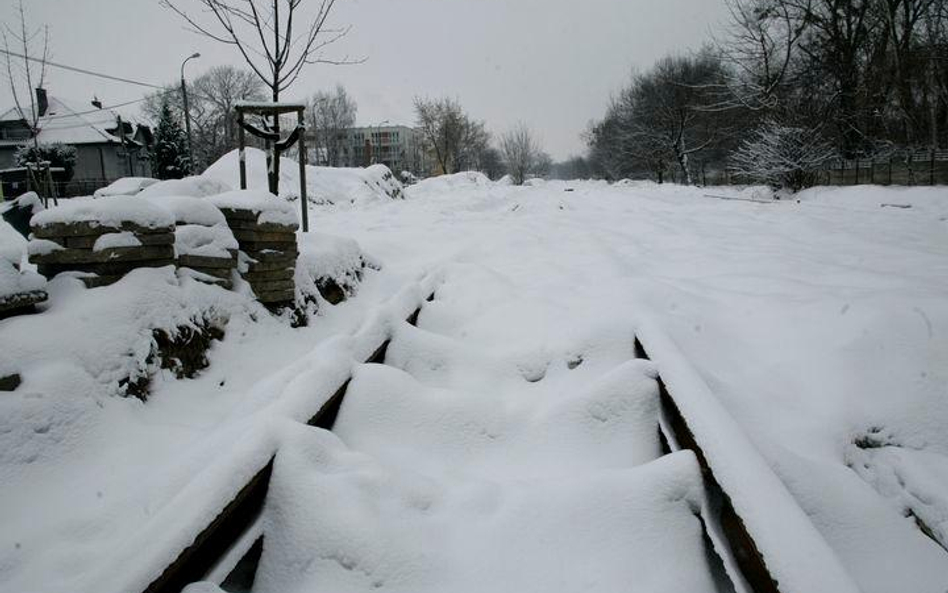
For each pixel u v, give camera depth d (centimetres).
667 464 217
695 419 224
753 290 473
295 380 255
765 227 982
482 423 278
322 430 237
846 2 2661
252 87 6134
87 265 304
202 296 347
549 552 198
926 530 228
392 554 186
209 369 328
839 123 2633
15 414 229
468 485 229
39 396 238
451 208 1421
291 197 1617
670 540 201
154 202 353
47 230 301
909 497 242
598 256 659
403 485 216
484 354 355
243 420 231
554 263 647
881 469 262
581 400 281
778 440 268
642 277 516
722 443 204
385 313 359
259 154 1792
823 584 144
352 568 183
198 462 213
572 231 941
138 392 281
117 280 309
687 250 725
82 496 216
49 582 173
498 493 225
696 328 373
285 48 745
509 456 269
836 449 271
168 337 309
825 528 222
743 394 300
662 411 273
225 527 186
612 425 273
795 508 171
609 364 338
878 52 2661
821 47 2750
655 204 1689
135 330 291
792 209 1427
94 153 4431
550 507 211
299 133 616
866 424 284
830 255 643
